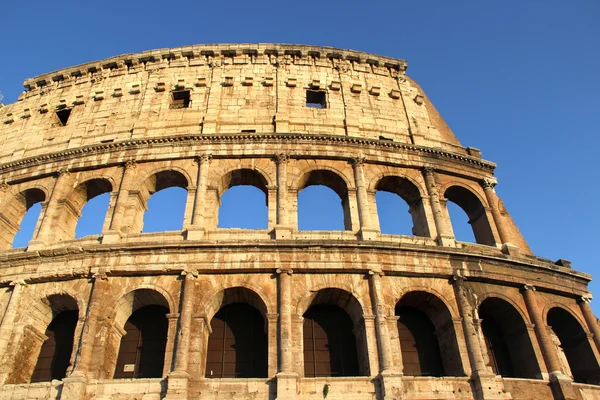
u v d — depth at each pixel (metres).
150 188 43.25
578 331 40.22
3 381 32.59
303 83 49.88
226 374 34.06
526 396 33.28
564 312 40.16
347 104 48.91
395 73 53.09
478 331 35.41
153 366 34.72
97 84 52.09
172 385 29.95
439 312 37.12
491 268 38.66
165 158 42.84
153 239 37.84
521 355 37.44
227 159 42.97
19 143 49.19
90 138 46.81
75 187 42.72
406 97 51.06
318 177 43.78
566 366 37.31
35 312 35.56
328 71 51.41
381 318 33.91
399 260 36.88
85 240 38.53
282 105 47.66
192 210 39.84
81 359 31.44
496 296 37.81
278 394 29.88
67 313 37.72
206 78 50.06
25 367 34.53
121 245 35.78
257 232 38.44
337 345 35.94
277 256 35.72
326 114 47.62
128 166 42.53
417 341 37.28
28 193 44.56
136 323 36.50
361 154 43.84
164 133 45.84
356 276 35.94
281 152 42.97
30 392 30.88
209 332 34.72
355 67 52.50
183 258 35.50
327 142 44.12
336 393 30.75
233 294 35.50
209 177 41.75
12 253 37.62
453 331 35.38
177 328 32.88
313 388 30.80
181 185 43.78
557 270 40.75
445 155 46.06
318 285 35.16
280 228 38.06
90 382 30.84
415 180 44.03
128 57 52.50
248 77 49.62
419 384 31.89
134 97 49.75
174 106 49.53
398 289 36.00
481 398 32.00
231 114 46.84
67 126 49.03
